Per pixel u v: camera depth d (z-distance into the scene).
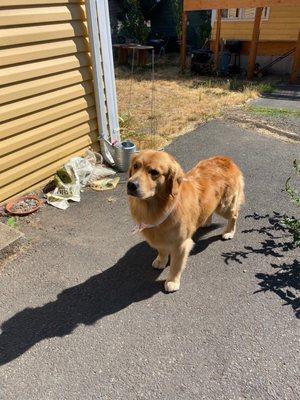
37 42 2.12
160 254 1.68
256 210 2.20
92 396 1.17
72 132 2.54
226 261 1.78
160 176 1.33
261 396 1.16
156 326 1.42
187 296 1.57
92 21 2.36
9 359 1.29
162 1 9.07
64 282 1.64
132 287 1.62
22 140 2.18
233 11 6.95
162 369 1.25
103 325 1.43
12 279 1.65
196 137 3.31
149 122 3.76
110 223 2.07
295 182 2.53
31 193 2.34
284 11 6.27
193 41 8.82
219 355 1.30
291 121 3.75
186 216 1.45
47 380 1.22
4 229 1.87
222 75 6.52
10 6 1.92
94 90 2.62
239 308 1.50
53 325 1.42
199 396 1.17
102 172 2.59
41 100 2.23
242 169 2.71
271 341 1.35
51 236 1.94
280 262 1.77
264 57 6.86
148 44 8.62
